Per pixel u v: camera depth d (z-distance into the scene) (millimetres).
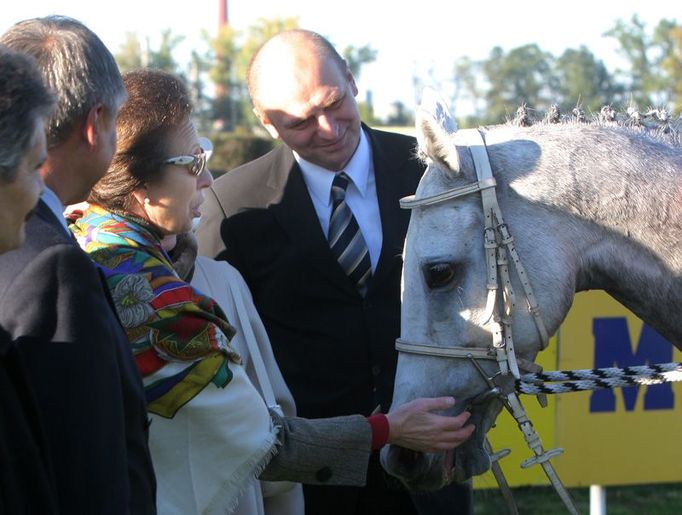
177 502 1949
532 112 2703
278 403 2488
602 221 2443
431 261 2449
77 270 1464
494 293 2412
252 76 2975
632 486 6062
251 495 2273
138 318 1912
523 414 2453
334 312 2926
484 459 2545
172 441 1950
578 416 4848
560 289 2436
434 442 2385
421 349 2490
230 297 2490
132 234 2027
